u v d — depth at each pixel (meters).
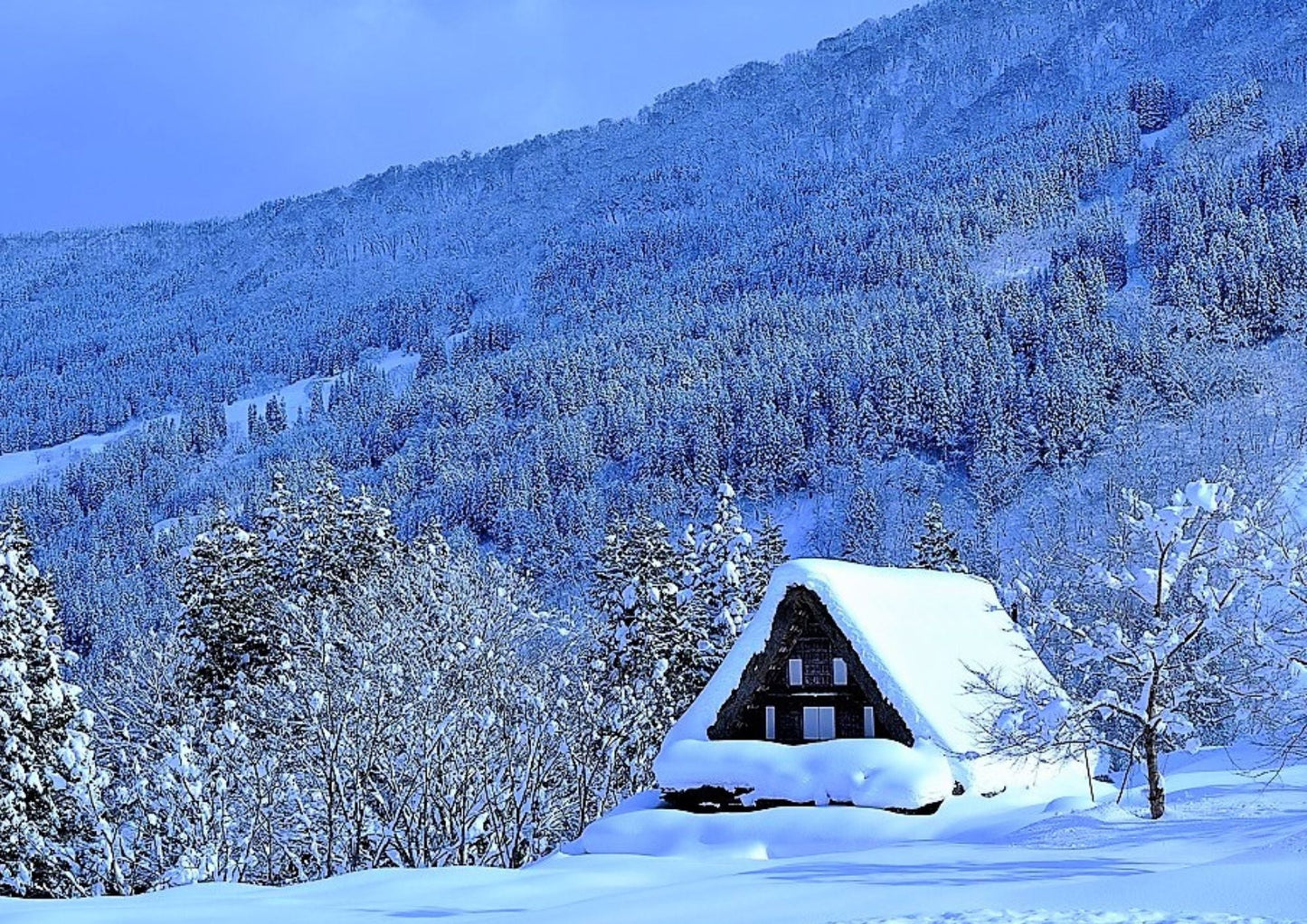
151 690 45.59
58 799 37.97
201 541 53.97
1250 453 129.62
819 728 33.75
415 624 42.12
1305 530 23.94
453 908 20.98
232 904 22.42
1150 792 24.94
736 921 15.95
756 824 29.80
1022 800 29.92
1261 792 27.83
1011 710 25.41
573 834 45.06
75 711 37.72
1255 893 14.02
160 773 37.88
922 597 36.09
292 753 39.41
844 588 32.97
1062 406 168.75
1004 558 125.75
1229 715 25.88
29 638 37.44
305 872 41.44
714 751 32.44
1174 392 170.38
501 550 192.75
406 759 40.03
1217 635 24.97
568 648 46.62
